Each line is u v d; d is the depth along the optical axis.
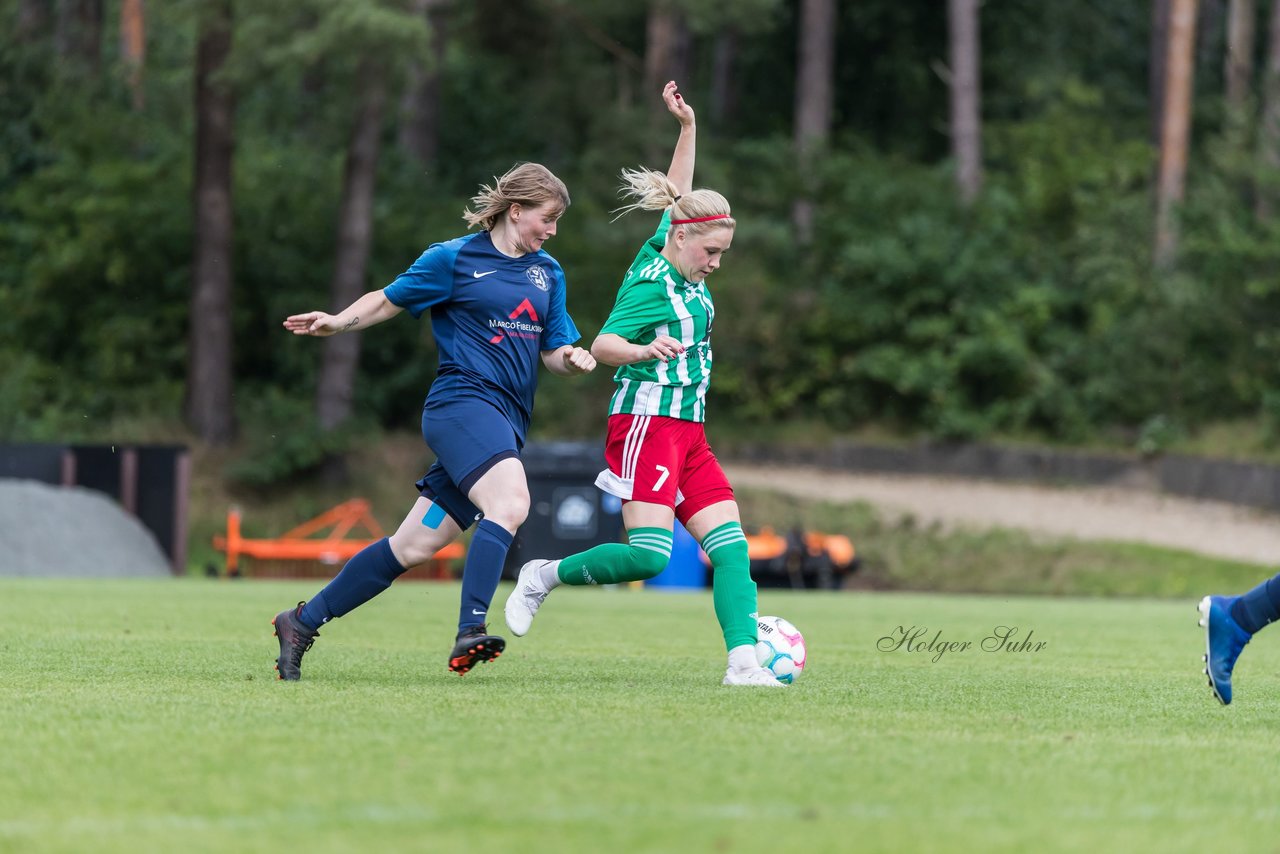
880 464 125.62
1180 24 126.94
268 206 135.62
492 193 23.02
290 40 108.75
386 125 150.50
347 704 19.45
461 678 24.09
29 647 29.47
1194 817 13.00
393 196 141.88
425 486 23.33
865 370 128.38
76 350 132.50
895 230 135.38
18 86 141.88
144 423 120.25
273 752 15.27
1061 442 122.94
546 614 50.47
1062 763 15.72
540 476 93.50
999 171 159.38
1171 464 114.19
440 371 23.25
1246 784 14.76
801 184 140.25
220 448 119.38
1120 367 120.69
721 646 33.84
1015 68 170.75
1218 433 115.81
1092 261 126.81
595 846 11.20
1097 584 101.19
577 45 153.25
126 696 20.25
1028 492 118.31
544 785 13.61
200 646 30.05
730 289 132.12
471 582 22.34
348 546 103.56
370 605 54.41
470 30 147.88
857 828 12.04
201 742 15.91
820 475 125.69
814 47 144.00
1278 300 116.62
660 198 23.31
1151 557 102.88
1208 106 157.12
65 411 124.31
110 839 11.38
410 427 132.12
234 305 133.38
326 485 119.75
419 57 108.25
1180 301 118.81
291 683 22.50
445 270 22.84
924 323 128.12
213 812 12.39
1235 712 21.19
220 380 120.19
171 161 137.88
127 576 86.44
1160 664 30.78
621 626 42.53
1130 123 173.88
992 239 133.75
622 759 15.09
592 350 23.05
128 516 91.31
